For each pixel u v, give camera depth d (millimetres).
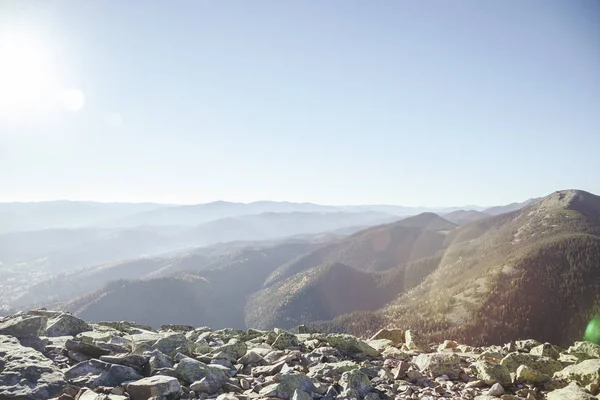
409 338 14586
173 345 10477
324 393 8117
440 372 9859
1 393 6449
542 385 9070
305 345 12492
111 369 7938
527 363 10125
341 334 12539
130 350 9859
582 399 7410
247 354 10516
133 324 15516
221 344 12812
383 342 14977
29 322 9742
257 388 8234
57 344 9977
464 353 13156
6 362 7422
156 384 7156
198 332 15180
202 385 7844
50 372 7418
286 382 8023
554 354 11875
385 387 8734
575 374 8828
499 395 8500
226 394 7359
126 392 7293
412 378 9531
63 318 12000
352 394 7910
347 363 9797
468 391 8734
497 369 9477
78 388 7180
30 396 6543
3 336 8938
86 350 9273
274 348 12102
